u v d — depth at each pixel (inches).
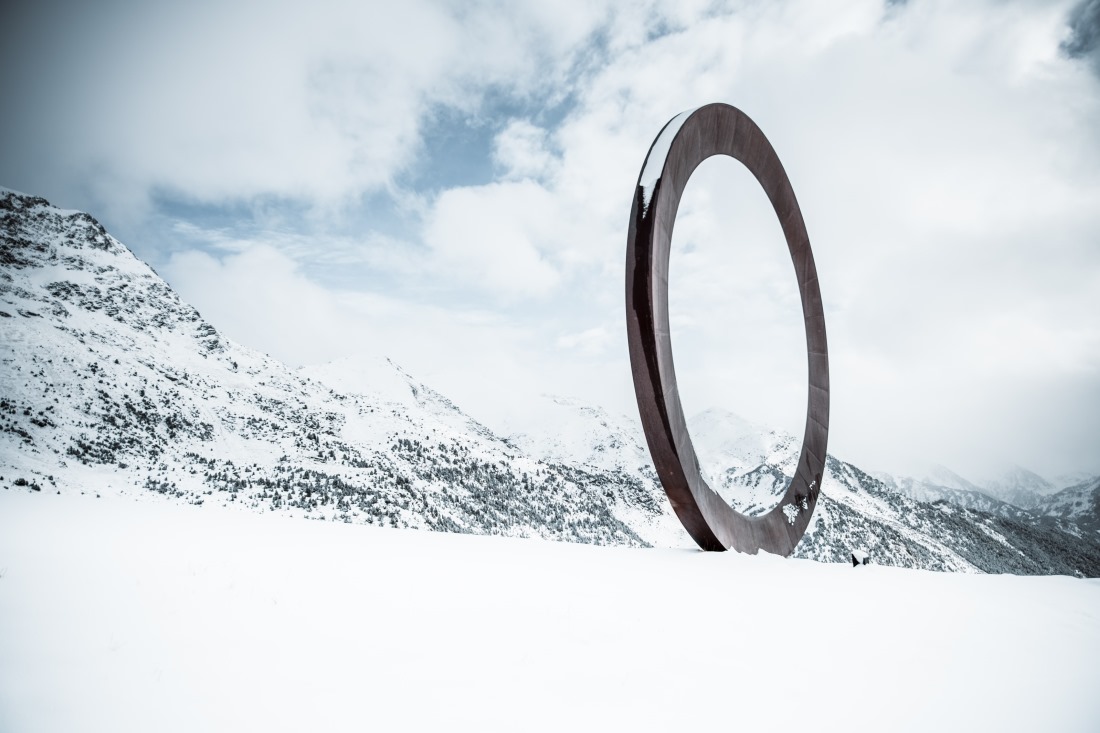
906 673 254.1
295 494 4505.4
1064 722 213.0
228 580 329.4
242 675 201.0
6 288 7204.7
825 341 856.3
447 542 571.8
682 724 184.5
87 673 193.0
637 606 333.4
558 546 588.7
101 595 284.2
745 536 641.6
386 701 187.6
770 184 794.2
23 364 5344.5
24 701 169.8
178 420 5733.3
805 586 450.0
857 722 196.4
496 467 6520.7
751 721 190.7
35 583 298.5
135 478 4325.8
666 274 585.6
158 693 183.0
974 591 487.8
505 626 273.0
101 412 5206.7
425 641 245.9
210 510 804.0
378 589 328.2
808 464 796.0
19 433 4311.0
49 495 987.9
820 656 267.7
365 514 4264.3
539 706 191.2
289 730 165.2
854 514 5506.9
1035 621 387.2
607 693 205.3
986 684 248.1
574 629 276.1
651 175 584.4
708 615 327.0
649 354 553.0
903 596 437.1
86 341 6574.8
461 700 191.8
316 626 256.7
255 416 6643.7
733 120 706.2
